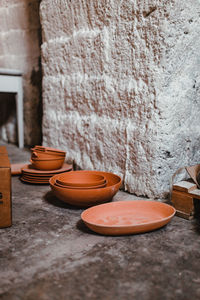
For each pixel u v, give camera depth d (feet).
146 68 5.25
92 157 6.71
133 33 5.40
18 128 10.71
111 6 5.76
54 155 6.46
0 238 3.97
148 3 5.06
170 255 3.54
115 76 5.90
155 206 4.65
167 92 5.10
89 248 3.70
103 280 3.04
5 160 4.60
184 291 2.88
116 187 4.95
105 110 6.23
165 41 4.92
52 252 3.60
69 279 3.05
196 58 5.35
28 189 6.22
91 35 6.35
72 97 7.16
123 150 5.85
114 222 4.28
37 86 10.21
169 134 5.22
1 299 2.75
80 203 4.87
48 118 8.09
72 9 6.75
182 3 4.90
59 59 7.41
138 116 5.49
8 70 10.04
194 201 4.65
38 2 9.66
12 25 10.64
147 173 5.40
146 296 2.80
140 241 3.89
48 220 4.59
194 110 5.57
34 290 2.88
